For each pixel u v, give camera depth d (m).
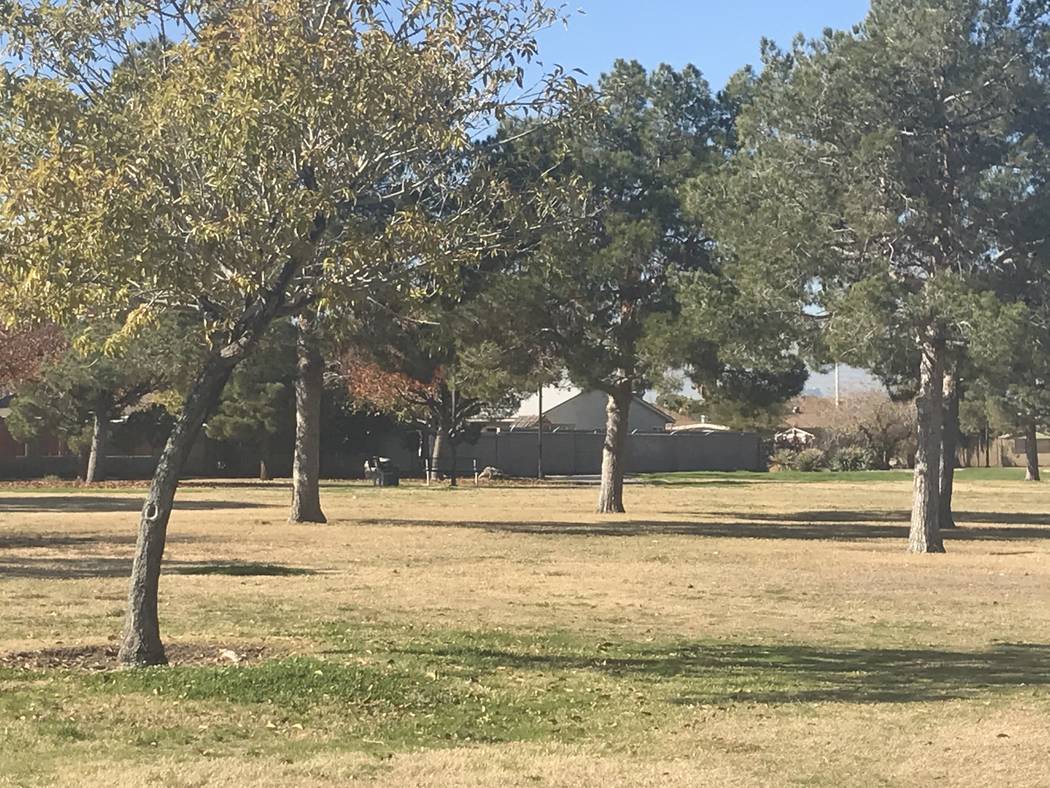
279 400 60.41
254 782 7.29
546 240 14.20
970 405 63.56
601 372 31.36
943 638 14.59
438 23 11.57
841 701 10.52
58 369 49.69
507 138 12.94
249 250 10.69
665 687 11.10
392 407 60.66
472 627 14.73
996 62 24.00
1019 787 7.63
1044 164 24.97
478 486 59.62
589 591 18.72
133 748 8.20
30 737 8.38
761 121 25.67
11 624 14.05
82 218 10.02
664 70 33.97
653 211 30.98
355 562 22.44
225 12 11.55
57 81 10.97
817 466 85.44
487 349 31.67
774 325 25.89
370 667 11.44
